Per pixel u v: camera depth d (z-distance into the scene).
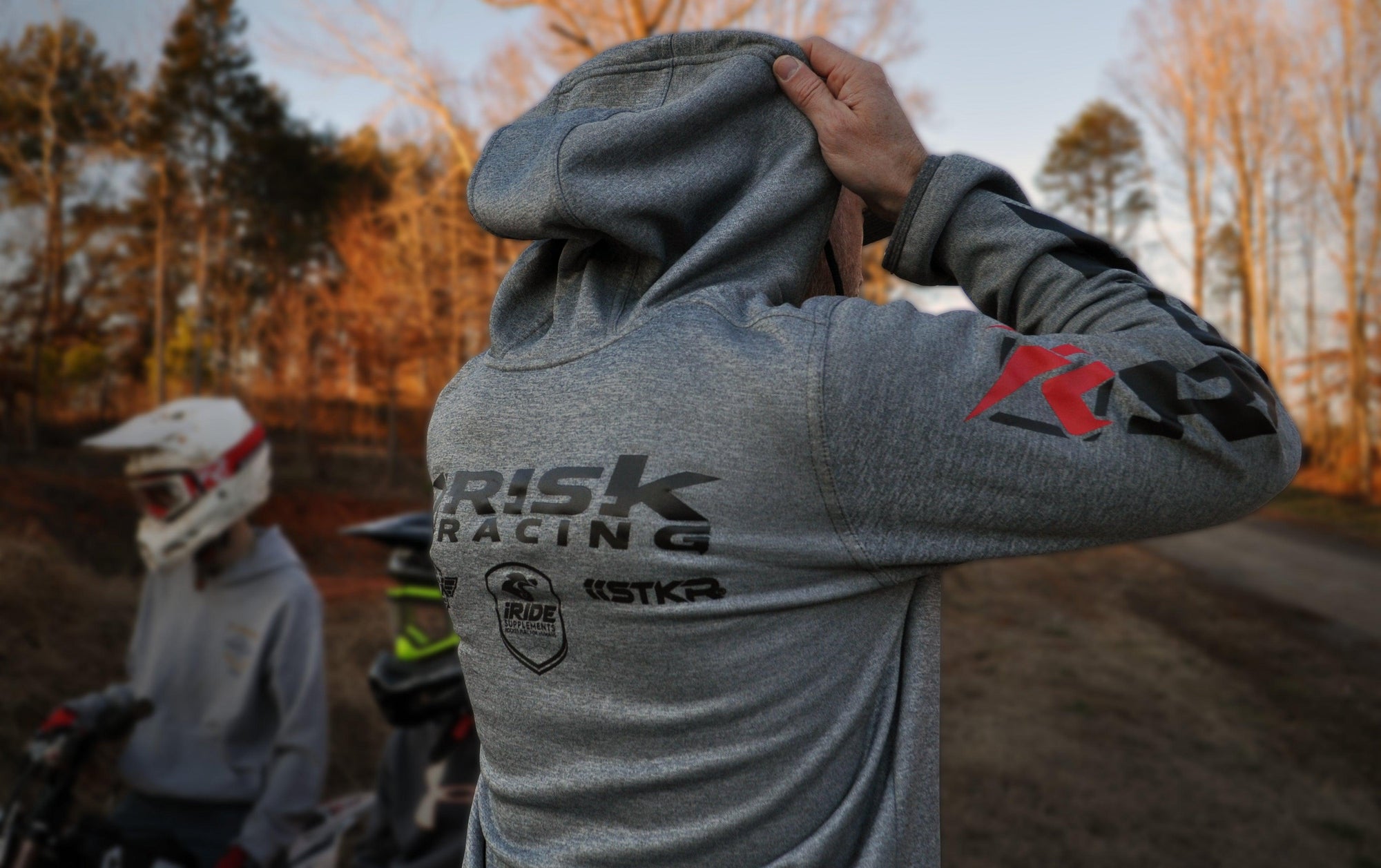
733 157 0.86
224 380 24.30
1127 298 0.85
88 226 17.52
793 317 0.77
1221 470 0.77
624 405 0.78
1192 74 36.25
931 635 0.83
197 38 21.45
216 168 22.34
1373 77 27.69
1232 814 5.00
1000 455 0.73
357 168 25.19
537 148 0.87
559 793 0.81
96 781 4.14
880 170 0.90
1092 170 54.34
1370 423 28.55
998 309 0.90
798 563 0.75
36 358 15.59
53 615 5.84
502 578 0.82
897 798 0.79
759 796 0.76
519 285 0.95
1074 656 8.77
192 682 2.59
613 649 0.77
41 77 15.67
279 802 2.41
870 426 0.72
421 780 2.37
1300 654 9.36
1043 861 4.34
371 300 19.52
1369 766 5.96
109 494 11.10
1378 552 18.00
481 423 0.87
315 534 13.37
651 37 0.91
